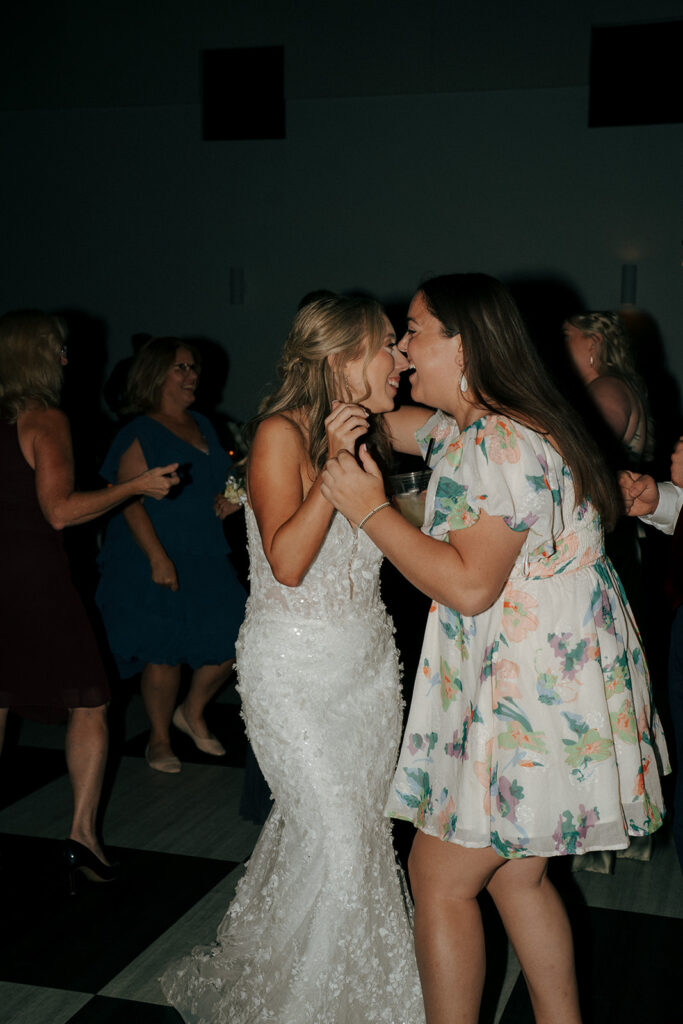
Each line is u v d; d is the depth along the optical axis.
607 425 2.96
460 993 1.76
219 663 3.74
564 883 2.85
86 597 5.25
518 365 1.71
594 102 7.05
